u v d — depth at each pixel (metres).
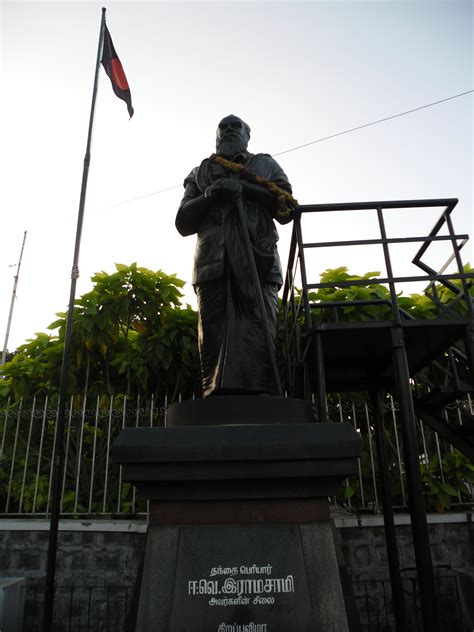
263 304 3.42
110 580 5.17
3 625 4.20
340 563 2.70
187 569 2.59
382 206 4.07
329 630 2.47
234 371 3.42
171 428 2.82
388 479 4.84
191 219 3.97
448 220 4.11
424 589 3.19
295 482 2.75
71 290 4.18
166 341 5.91
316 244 4.06
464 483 5.75
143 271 6.42
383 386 5.15
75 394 6.28
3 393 6.32
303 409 3.19
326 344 4.13
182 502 2.75
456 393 4.27
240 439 2.76
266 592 2.54
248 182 3.91
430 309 6.03
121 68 5.64
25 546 5.30
